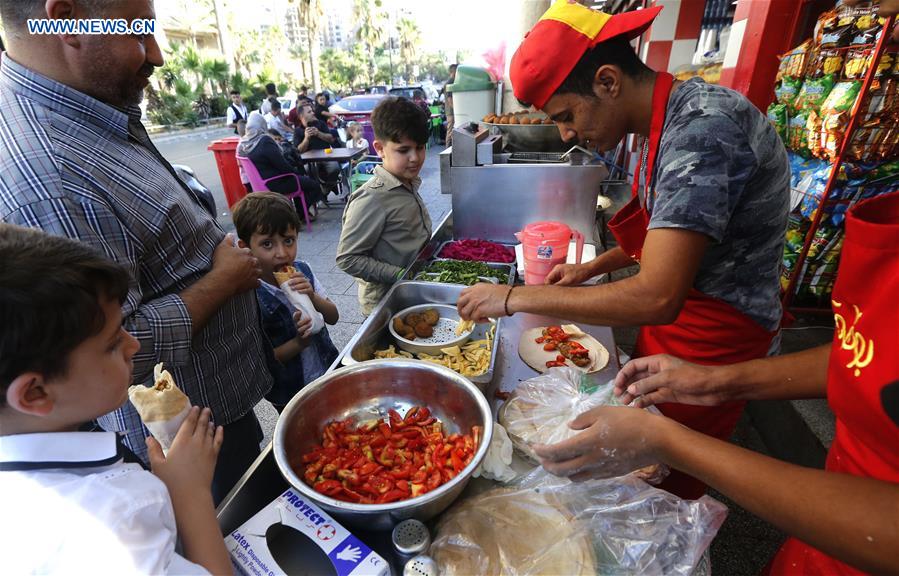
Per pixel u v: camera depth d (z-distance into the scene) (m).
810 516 0.58
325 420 1.11
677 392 1.00
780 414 2.31
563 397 1.17
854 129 2.06
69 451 0.69
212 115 24.27
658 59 4.49
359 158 7.62
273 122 9.91
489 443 0.92
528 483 0.94
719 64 3.58
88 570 0.59
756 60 2.64
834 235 2.47
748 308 1.26
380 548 0.85
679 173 1.01
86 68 1.06
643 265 1.07
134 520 0.64
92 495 0.63
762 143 1.08
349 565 0.73
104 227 1.03
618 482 0.91
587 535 0.80
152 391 0.86
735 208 1.12
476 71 5.14
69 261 0.67
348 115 13.15
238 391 1.49
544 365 1.46
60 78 1.05
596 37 1.11
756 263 1.22
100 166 1.06
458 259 2.40
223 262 1.33
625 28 1.06
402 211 2.28
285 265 2.10
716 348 1.35
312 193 6.62
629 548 0.79
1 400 0.65
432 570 0.74
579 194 2.51
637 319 1.07
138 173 1.15
